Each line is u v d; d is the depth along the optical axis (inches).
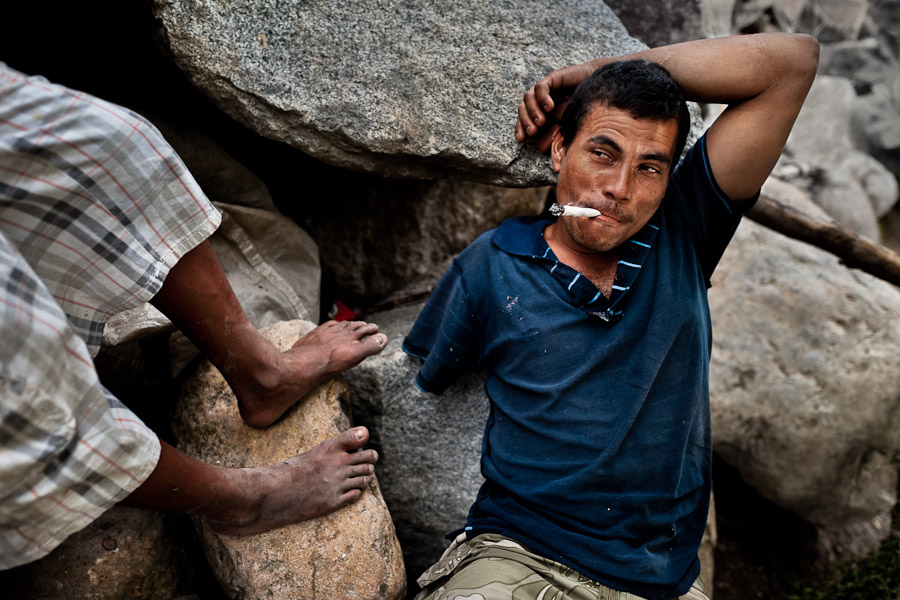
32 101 46.0
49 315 43.2
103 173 49.2
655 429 61.4
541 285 63.2
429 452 79.1
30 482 43.9
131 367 69.9
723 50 62.4
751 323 110.4
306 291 82.0
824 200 155.1
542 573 59.2
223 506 56.7
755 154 61.9
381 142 70.5
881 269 104.3
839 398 103.6
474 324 68.2
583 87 60.9
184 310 57.3
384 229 96.0
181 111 79.0
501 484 64.2
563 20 81.4
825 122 166.4
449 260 99.3
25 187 46.4
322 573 59.8
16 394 41.5
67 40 74.2
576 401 61.8
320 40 69.3
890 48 173.2
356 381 77.6
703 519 66.4
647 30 122.7
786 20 152.6
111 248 51.1
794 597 101.6
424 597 64.6
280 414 65.6
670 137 57.8
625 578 59.7
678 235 63.7
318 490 60.9
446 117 72.2
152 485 51.2
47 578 60.6
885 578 100.0
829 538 107.5
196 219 54.6
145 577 63.9
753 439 106.6
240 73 66.2
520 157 73.5
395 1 73.5
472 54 74.8
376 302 97.7
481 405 80.0
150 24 65.7
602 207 58.1
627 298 61.6
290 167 91.7
